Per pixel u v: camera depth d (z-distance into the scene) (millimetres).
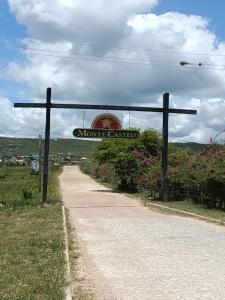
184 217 21062
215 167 23516
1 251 12164
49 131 27125
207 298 8117
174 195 29234
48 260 11016
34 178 67750
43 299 7762
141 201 29219
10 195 35781
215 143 28656
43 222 18672
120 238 14914
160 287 8914
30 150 147500
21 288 8398
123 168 38125
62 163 151375
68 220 19844
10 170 104250
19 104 26953
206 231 16328
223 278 9531
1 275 9453
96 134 28297
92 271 10352
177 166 29359
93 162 72312
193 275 9828
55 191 38031
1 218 20344
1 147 145750
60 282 8922
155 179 30453
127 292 8617
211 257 11688
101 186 47906
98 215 21969
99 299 8195
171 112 28719
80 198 31906
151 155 38594
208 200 25031
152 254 12164
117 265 10938
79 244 13812
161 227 17500
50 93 27109
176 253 12250
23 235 15062
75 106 27531
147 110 28406
